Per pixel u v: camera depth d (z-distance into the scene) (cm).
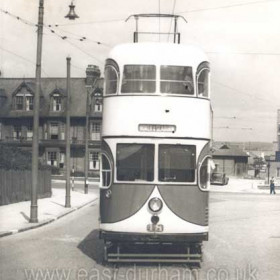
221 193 5569
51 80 7588
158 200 1105
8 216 2316
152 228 1101
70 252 1352
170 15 1352
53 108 7356
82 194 4394
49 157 7338
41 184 3706
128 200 1109
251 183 7569
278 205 3722
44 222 2138
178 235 1102
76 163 7288
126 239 1102
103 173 1134
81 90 7456
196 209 1111
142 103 1127
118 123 1130
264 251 1448
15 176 3036
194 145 1126
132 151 1123
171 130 1122
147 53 1146
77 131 7306
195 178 1118
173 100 1129
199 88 1147
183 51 1156
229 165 9500
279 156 9244
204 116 1143
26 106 7406
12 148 3300
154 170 1114
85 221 2305
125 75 1141
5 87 7662
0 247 1455
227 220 2503
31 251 1372
